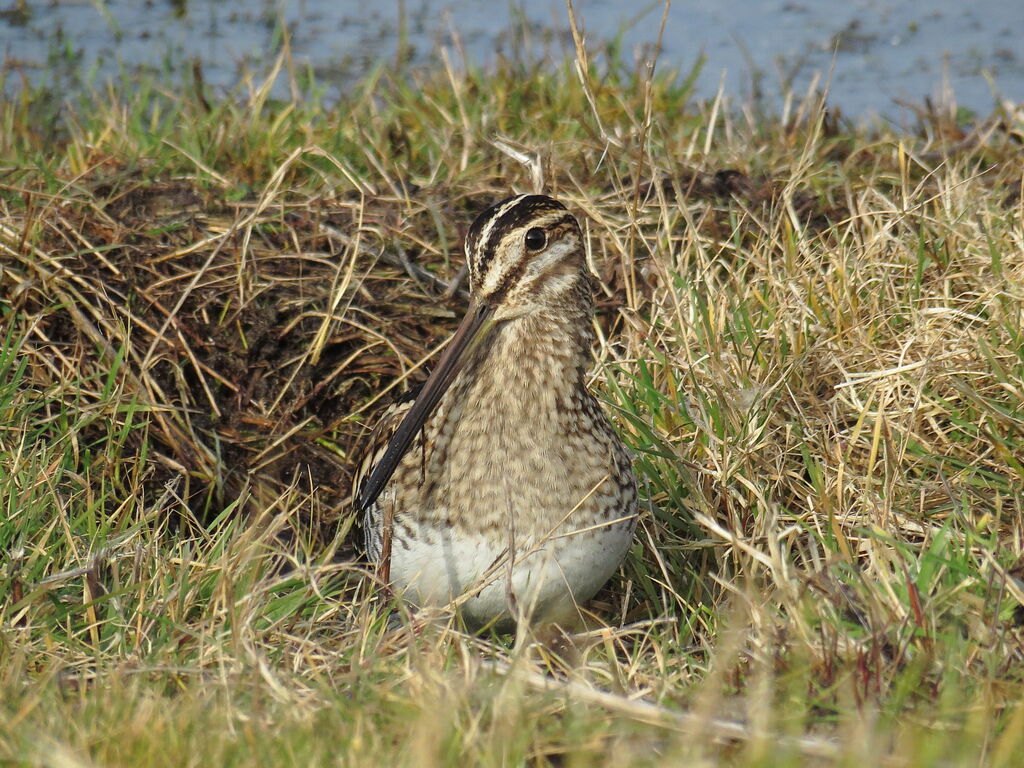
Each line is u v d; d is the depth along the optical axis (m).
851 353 9.62
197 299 10.92
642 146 10.38
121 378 10.23
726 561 8.53
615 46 15.23
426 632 7.47
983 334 9.53
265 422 10.53
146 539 8.68
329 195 12.02
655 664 7.34
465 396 7.95
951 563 7.10
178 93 14.99
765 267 10.55
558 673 7.54
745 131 13.62
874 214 10.95
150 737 5.81
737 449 8.89
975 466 8.72
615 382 9.64
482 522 7.80
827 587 7.25
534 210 8.00
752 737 5.81
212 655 7.00
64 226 11.04
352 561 8.24
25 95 14.25
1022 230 10.32
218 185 12.08
